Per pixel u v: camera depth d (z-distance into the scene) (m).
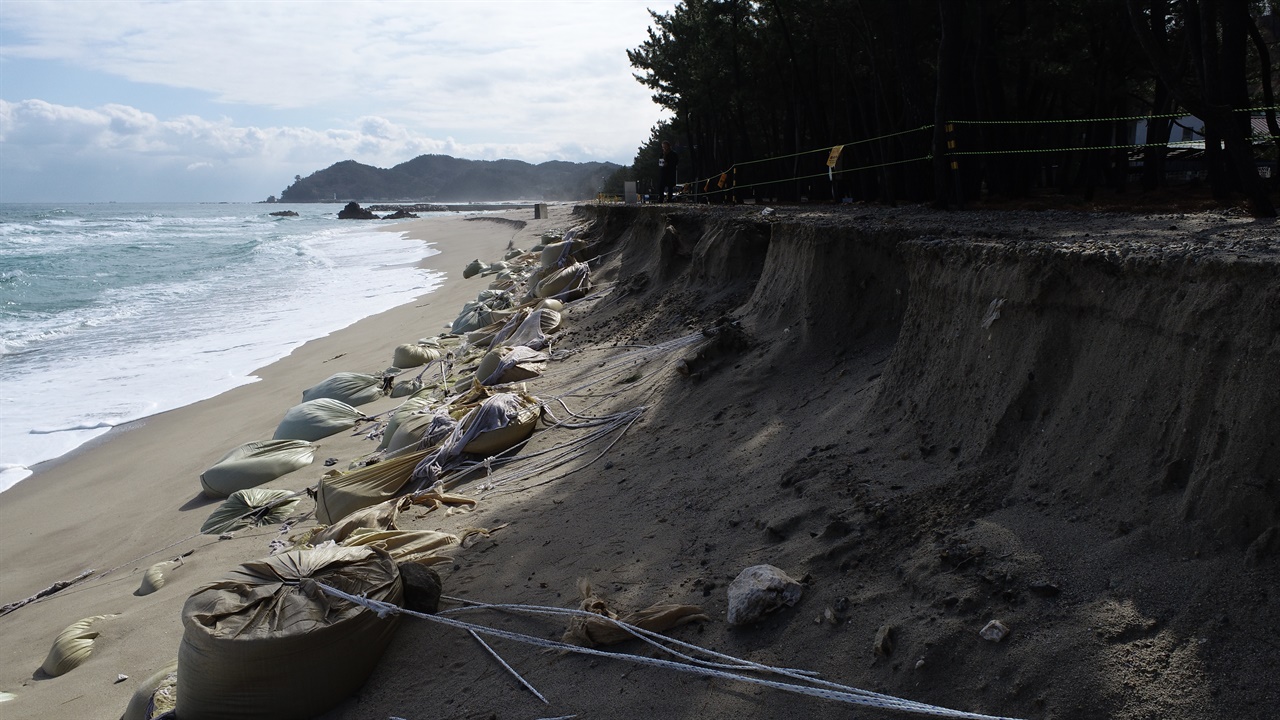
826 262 7.37
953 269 5.27
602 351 10.84
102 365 15.22
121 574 7.42
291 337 17.55
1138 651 3.02
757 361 7.47
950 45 10.73
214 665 4.34
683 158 46.47
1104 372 4.02
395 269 31.50
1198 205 9.51
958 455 4.66
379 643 4.66
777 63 21.78
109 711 5.20
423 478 7.72
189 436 11.28
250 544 7.39
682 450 6.60
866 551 4.20
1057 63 14.07
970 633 3.41
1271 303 3.22
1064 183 14.33
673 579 4.66
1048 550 3.64
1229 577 3.07
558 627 4.58
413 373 13.09
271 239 52.09
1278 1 14.66
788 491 5.12
